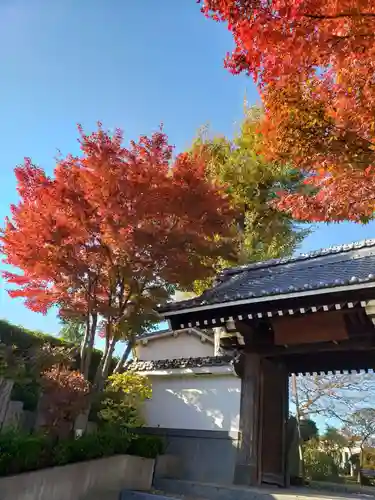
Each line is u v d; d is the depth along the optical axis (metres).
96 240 9.84
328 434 19.64
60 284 10.09
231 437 10.13
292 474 10.96
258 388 9.34
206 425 10.80
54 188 9.45
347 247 10.20
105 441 8.60
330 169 6.51
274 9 4.71
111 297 10.25
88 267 9.62
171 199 9.86
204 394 11.27
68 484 7.51
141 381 11.09
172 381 12.04
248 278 10.43
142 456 9.45
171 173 10.69
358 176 6.20
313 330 8.39
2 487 6.46
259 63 5.37
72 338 15.47
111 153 9.76
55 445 7.74
